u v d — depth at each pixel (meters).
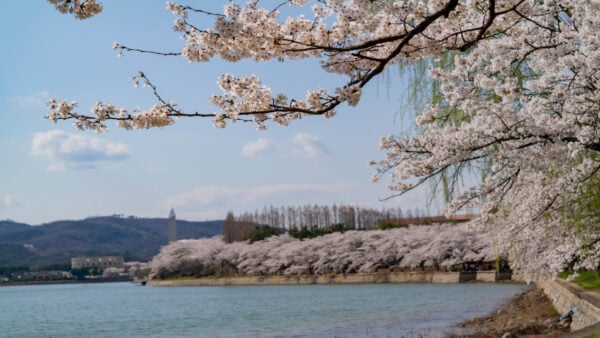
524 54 9.50
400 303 47.88
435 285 69.94
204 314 50.38
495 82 10.43
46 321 54.28
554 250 19.72
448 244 75.44
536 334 21.78
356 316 39.28
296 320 39.28
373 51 7.68
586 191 12.26
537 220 14.65
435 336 26.80
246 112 7.03
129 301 81.06
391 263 87.19
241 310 51.75
